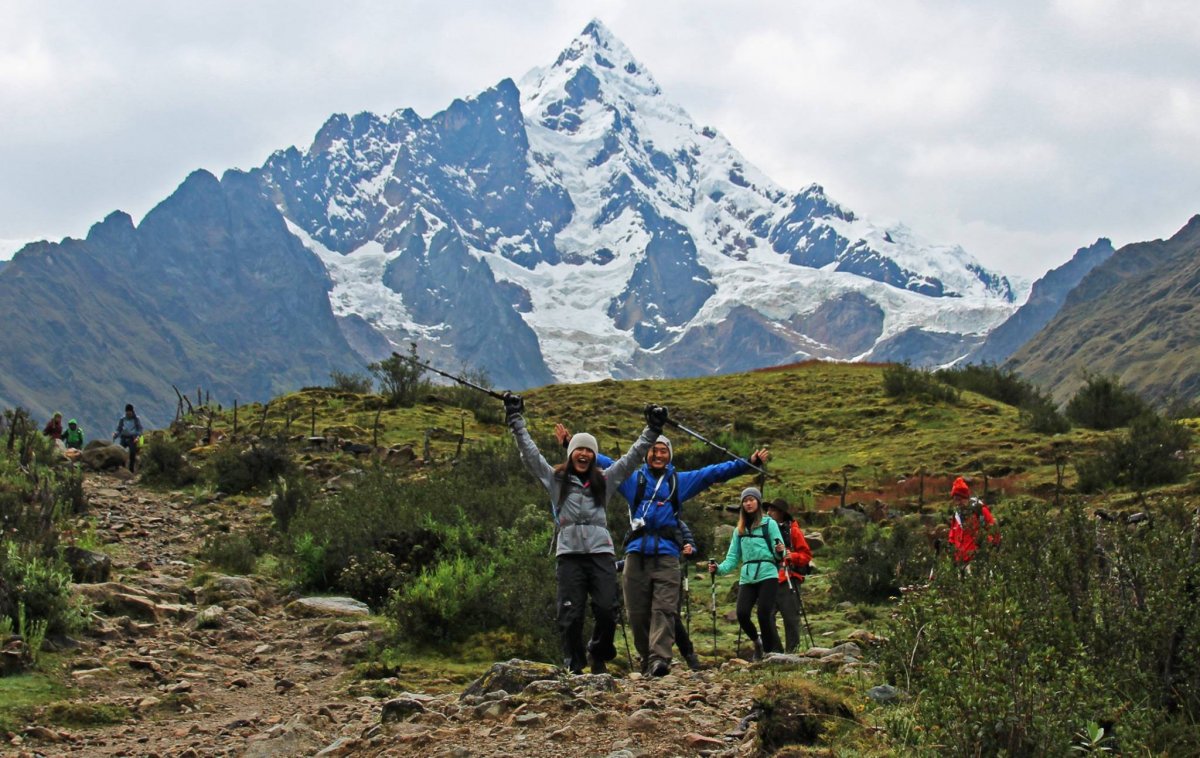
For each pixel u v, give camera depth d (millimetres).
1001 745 5680
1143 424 26812
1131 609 7043
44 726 8336
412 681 10734
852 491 28141
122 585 13312
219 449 29938
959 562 8352
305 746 7684
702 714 7535
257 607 13688
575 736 6902
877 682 7840
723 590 17188
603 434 38719
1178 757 6047
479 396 44469
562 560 9586
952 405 42500
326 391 45938
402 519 15602
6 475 21094
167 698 9297
